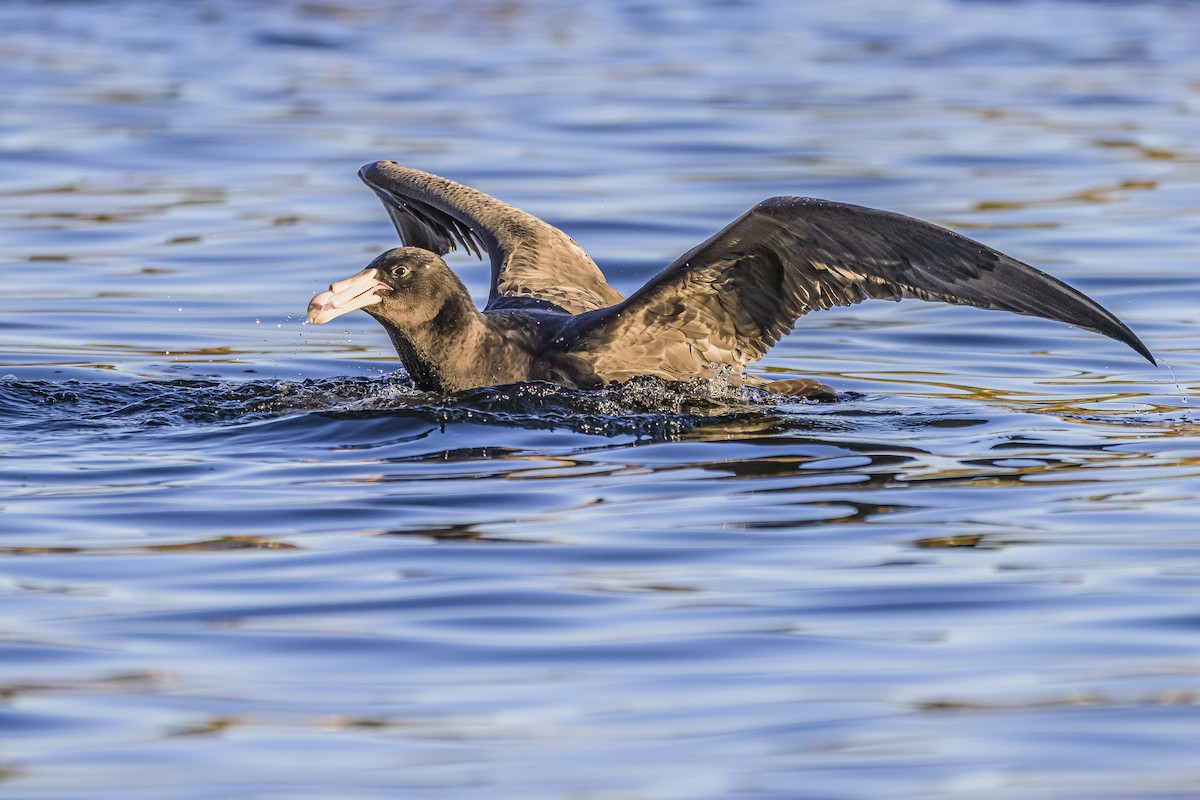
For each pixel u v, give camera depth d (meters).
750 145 26.69
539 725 8.08
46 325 18.05
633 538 10.80
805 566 10.27
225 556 10.47
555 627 9.29
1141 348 12.45
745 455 12.94
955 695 8.37
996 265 13.10
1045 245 21.09
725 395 14.81
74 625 9.30
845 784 7.40
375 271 14.37
